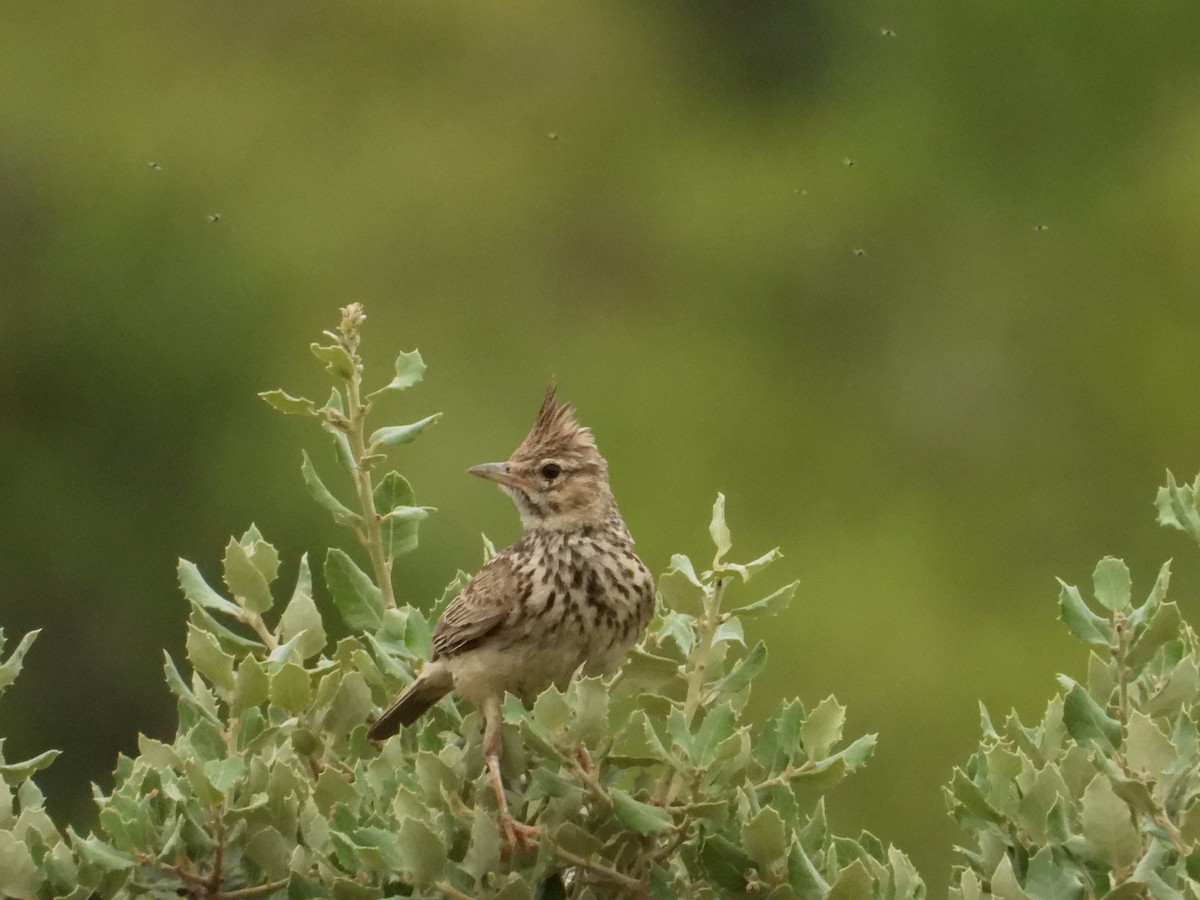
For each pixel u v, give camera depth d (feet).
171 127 64.95
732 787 15.97
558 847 15.83
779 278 64.49
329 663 18.20
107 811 15.79
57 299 62.23
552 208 65.57
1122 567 16.21
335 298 62.44
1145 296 62.28
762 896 15.46
